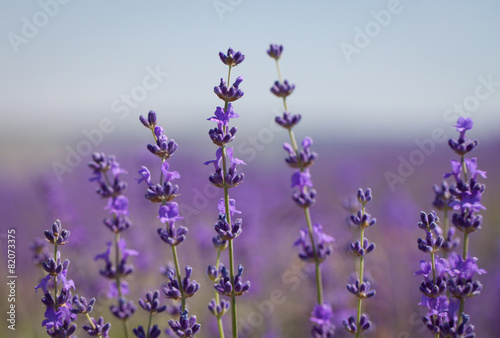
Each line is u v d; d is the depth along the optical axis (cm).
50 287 77
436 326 68
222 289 70
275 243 123
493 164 223
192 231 106
